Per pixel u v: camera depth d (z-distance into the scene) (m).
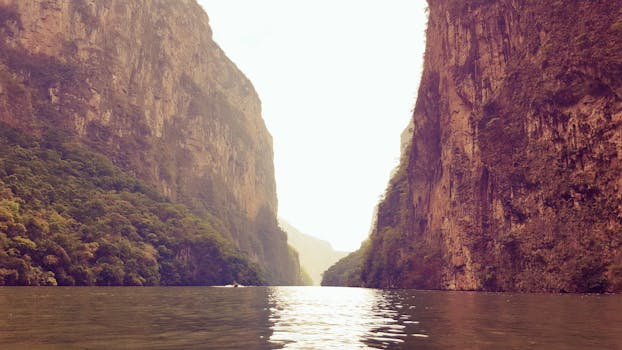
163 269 125.56
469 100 84.31
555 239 62.41
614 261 55.12
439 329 19.88
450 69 89.81
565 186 62.22
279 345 15.25
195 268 140.88
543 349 14.20
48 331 17.55
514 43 77.88
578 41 63.06
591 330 18.67
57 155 130.38
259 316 26.42
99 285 94.94
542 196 65.44
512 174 71.19
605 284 54.88
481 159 77.44
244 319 24.17
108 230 112.75
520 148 70.88
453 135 86.62
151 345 14.73
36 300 36.38
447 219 85.62
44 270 82.38
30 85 142.50
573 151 62.00
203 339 16.27
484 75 82.38
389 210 133.50
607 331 18.36
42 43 150.00
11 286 70.56
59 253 86.06
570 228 60.75
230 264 151.88
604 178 57.97
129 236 122.38
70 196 115.88
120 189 144.62
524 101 71.50
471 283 76.50
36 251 81.88
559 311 28.23
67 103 148.38
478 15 84.94
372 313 29.75
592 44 61.19
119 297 45.16
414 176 106.06
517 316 25.36
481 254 75.94
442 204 89.44
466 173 82.38
